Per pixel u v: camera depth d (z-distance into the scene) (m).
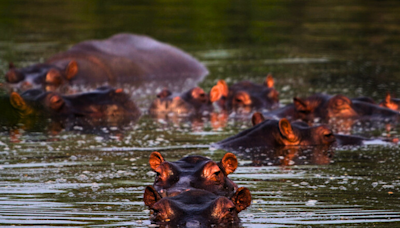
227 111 50.66
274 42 94.38
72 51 69.88
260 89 54.28
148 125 44.22
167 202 20.97
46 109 48.28
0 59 75.81
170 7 144.50
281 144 36.19
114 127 43.34
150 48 74.75
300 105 47.19
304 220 22.02
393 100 48.22
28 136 39.84
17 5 148.62
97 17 124.00
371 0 156.00
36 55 78.81
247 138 36.56
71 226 21.44
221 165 24.94
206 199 21.45
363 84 59.72
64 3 154.12
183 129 42.41
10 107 51.53
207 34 103.19
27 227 21.39
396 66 71.19
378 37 97.12
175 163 24.47
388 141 37.28
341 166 30.86
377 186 26.86
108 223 21.70
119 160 32.38
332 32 103.31
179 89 60.72
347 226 21.34
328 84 60.44
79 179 28.31
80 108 48.78
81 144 36.97
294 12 133.62
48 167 30.77
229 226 20.88
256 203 24.27
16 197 25.27
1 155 33.69
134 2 157.25
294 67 72.56
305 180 28.03
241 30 107.75
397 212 22.98
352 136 38.12
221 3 153.00
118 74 68.25
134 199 24.92
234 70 71.88
